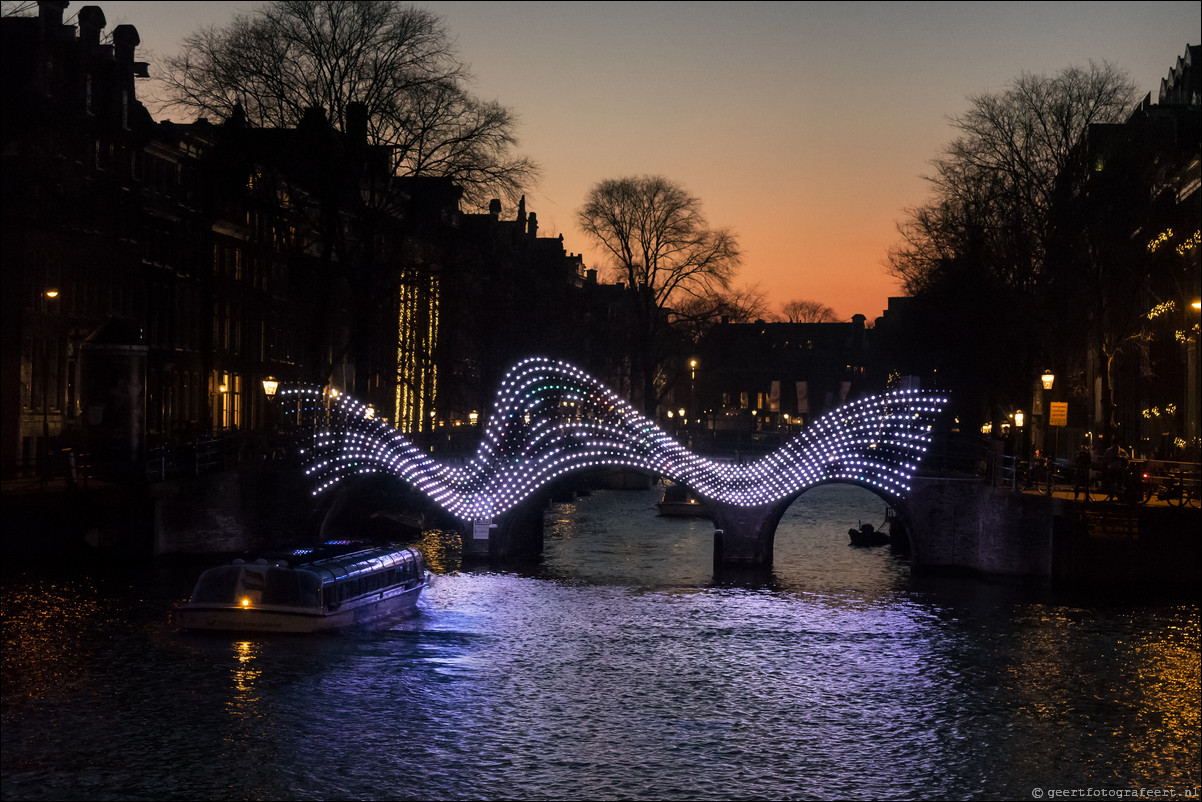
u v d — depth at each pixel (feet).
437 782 89.10
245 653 117.91
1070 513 151.33
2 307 163.32
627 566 172.86
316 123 184.96
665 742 97.30
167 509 157.79
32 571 151.43
